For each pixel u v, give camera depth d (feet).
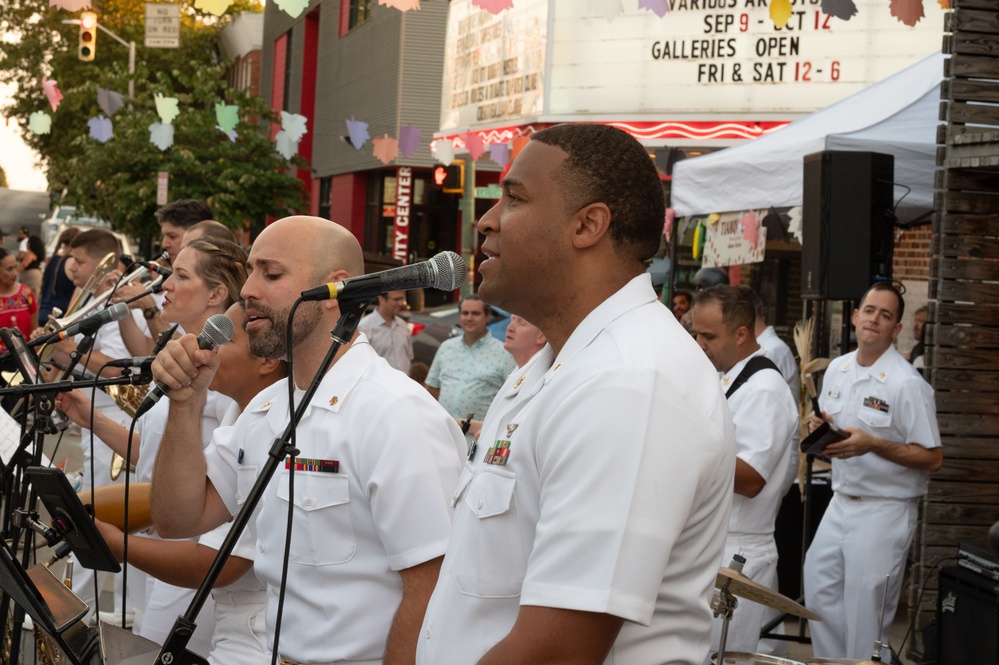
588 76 50.44
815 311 21.74
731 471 5.81
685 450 5.39
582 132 6.13
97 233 20.53
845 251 20.52
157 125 31.83
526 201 6.11
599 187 6.01
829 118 26.58
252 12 120.67
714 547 5.77
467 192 55.67
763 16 46.50
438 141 33.32
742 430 14.75
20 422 12.09
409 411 8.59
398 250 77.46
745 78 47.14
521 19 54.54
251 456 9.47
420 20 74.59
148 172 59.82
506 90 56.18
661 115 48.83
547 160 6.09
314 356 9.11
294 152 26.37
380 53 78.89
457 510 6.29
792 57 46.29
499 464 5.90
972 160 17.89
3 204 171.22
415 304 45.57
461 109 61.87
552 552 5.31
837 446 15.85
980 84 18.47
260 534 9.14
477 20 59.36
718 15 47.26
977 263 18.54
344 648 8.56
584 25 50.39
